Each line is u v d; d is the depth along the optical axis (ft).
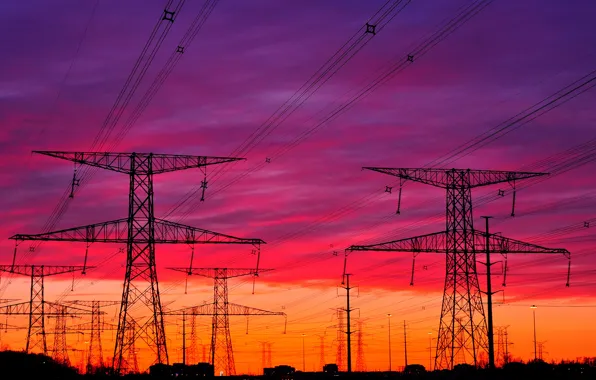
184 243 304.30
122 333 294.46
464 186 312.29
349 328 426.10
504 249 312.50
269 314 464.65
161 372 296.71
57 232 290.76
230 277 456.86
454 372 313.12
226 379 441.27
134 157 290.15
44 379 414.41
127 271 296.51
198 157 288.92
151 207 296.30
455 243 313.32
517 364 344.90
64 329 474.90
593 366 374.22
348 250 320.91
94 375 445.37
